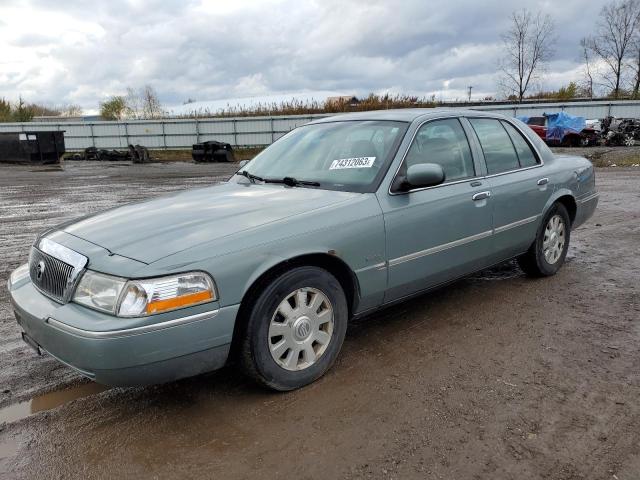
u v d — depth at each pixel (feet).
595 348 11.60
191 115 131.23
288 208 10.25
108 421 9.23
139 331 7.95
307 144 13.58
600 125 94.17
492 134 14.52
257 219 9.71
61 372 11.21
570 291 15.39
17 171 70.90
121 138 117.80
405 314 13.82
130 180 54.60
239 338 9.30
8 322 14.06
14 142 84.23
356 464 7.89
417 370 10.75
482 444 8.28
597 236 22.62
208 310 8.51
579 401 9.46
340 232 10.14
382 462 7.91
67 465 8.07
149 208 11.00
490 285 16.05
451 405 9.42
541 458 7.91
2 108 145.89
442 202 12.06
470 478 7.52
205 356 8.69
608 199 33.06
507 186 13.98
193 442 8.55
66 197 40.52
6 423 9.25
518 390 9.88
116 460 8.16
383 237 10.86
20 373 11.18
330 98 139.33
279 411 9.36
